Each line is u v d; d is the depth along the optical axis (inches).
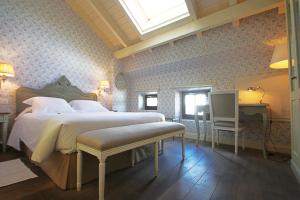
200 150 105.0
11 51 112.7
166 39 131.3
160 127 72.8
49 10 133.2
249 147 111.7
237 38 111.7
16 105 113.2
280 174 68.6
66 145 55.3
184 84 148.3
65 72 141.9
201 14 114.2
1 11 108.7
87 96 153.9
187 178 64.9
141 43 149.5
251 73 114.3
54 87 132.1
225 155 94.4
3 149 96.9
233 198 51.0
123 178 65.0
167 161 84.6
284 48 83.1
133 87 192.1
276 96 104.8
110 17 143.7
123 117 76.9
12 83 113.3
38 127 71.3
